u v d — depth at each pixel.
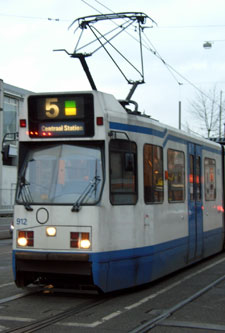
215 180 12.82
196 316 6.48
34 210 7.45
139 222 8.09
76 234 7.21
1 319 6.29
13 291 8.13
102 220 7.25
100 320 6.25
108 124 7.54
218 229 12.85
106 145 7.47
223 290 8.30
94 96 7.50
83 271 7.16
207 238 11.80
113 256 7.45
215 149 12.96
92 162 7.46
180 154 10.16
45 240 7.34
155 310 6.81
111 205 7.46
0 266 11.16
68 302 7.31
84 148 7.56
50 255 7.22
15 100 35.69
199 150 11.52
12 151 34.12
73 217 7.25
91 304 7.18
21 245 7.48
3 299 7.49
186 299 7.52
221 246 13.23
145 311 6.75
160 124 9.23
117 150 7.70
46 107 7.70
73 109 7.58
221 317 6.43
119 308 6.93
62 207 7.31
